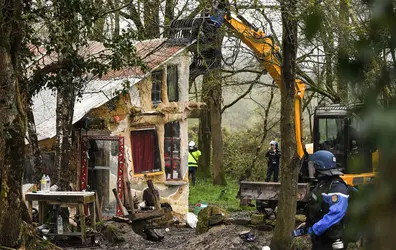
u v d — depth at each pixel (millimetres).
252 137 38125
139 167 21781
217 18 13336
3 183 9414
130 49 15148
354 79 1224
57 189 16797
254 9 11125
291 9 9273
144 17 23203
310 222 6613
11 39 9234
